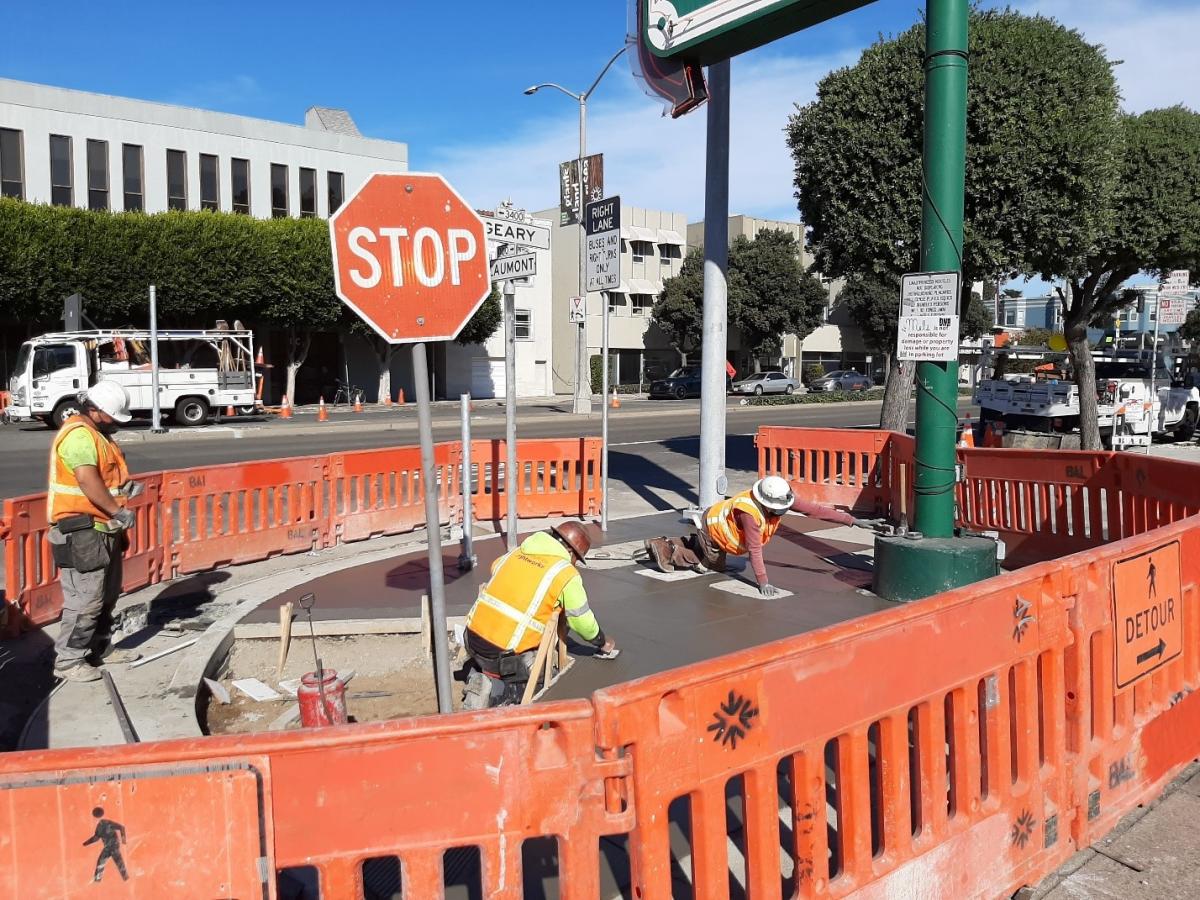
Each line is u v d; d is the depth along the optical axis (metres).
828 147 11.64
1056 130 10.59
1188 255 15.84
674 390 44.34
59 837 1.83
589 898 2.13
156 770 1.85
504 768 2.05
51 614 6.39
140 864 1.85
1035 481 8.31
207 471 7.99
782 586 7.17
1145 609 3.71
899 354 6.62
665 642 5.72
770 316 50.59
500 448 10.45
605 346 9.46
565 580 4.41
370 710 5.08
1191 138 14.95
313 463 8.88
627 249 53.22
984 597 2.98
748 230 56.56
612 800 2.16
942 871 2.87
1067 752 3.35
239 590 7.39
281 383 39.94
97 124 34.25
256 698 5.26
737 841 3.29
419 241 3.65
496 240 6.83
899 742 2.74
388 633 6.23
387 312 3.61
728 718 2.33
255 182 38.12
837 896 2.59
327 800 1.94
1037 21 11.15
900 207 11.13
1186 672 4.08
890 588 6.61
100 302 29.36
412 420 27.83
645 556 7.96
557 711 2.08
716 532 7.39
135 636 6.11
